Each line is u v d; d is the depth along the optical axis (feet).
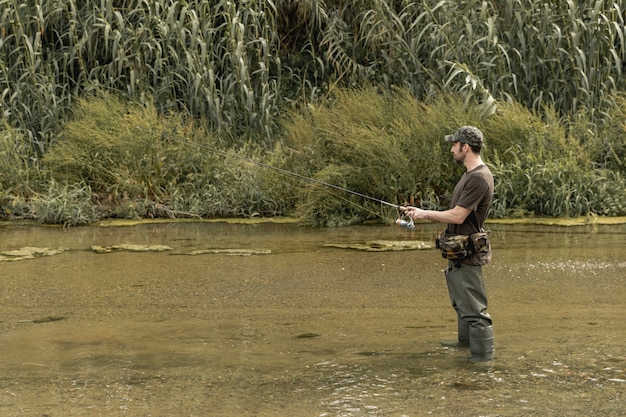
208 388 19.34
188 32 55.06
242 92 54.03
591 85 54.60
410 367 20.74
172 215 48.34
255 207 49.21
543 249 37.42
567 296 28.50
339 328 24.67
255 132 55.26
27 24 54.70
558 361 21.08
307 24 61.62
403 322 25.30
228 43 56.24
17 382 19.94
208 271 33.45
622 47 53.88
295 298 28.76
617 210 47.73
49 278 32.35
